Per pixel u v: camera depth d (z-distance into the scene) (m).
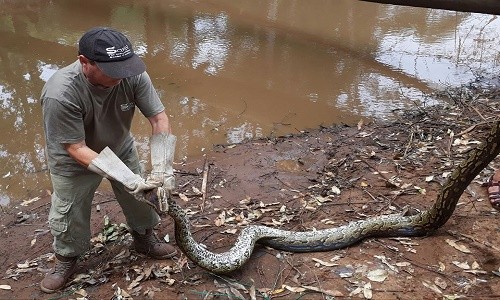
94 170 2.11
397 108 4.50
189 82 4.95
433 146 3.76
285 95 4.76
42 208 3.24
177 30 6.24
